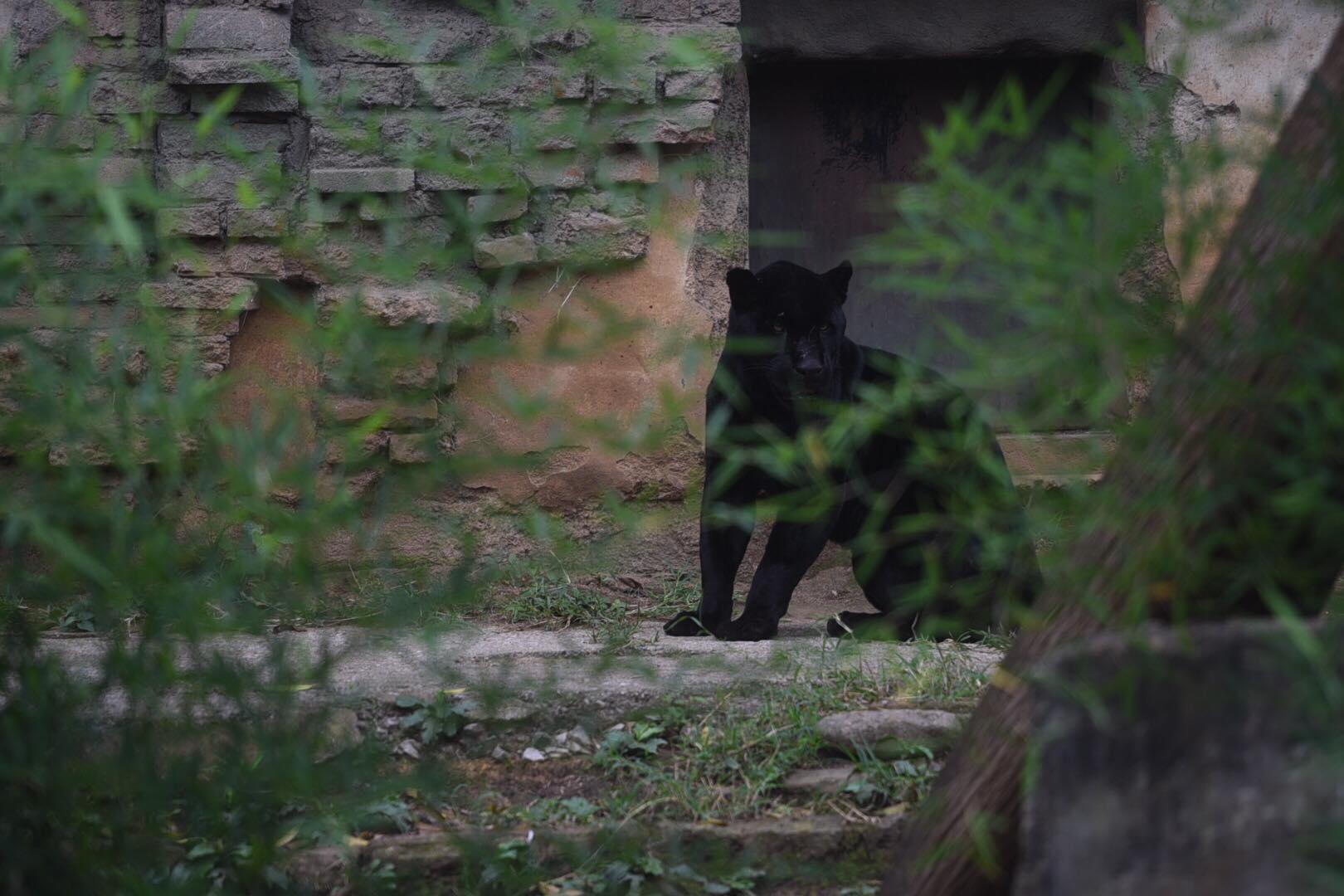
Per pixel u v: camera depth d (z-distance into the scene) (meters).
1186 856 3.65
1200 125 12.20
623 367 11.94
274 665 4.66
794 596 12.62
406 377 11.17
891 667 8.23
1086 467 3.80
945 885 4.55
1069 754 3.79
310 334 4.51
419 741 7.57
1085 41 12.85
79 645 8.65
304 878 6.25
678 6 11.98
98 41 11.30
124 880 4.64
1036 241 3.46
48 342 7.25
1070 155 3.47
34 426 4.34
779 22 12.86
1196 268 10.92
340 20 11.75
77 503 4.12
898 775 7.00
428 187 11.46
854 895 6.32
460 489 11.80
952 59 13.26
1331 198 3.46
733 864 6.53
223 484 4.52
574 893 6.29
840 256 13.66
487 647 9.38
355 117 11.46
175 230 11.15
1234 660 3.62
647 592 11.91
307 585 4.40
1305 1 11.94
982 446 4.15
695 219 12.09
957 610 9.83
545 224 11.79
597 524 11.98
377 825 6.72
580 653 8.95
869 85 13.55
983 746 4.48
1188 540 3.81
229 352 11.27
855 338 13.62
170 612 4.27
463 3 11.62
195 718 5.20
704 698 7.88
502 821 6.86
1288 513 3.51
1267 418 3.63
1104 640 3.74
